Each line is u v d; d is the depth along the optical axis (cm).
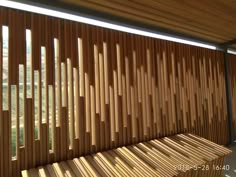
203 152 311
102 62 296
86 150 276
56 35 254
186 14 341
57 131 252
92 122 283
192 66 437
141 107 340
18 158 222
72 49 267
